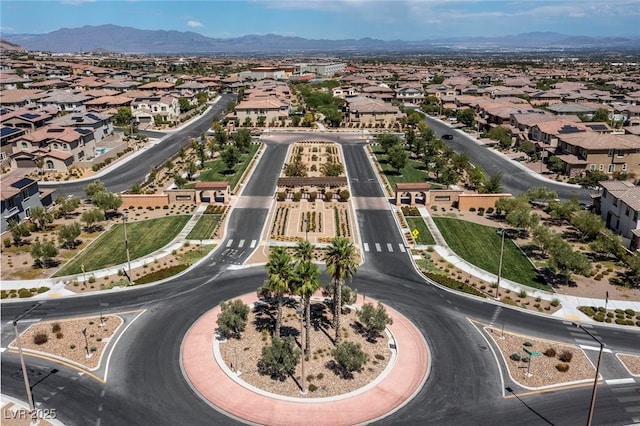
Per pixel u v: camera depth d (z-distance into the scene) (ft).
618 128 532.32
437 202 358.23
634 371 178.09
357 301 225.15
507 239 298.35
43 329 200.54
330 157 474.90
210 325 203.72
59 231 286.05
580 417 155.84
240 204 354.13
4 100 648.79
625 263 262.88
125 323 205.57
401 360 183.01
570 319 212.43
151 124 636.07
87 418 153.38
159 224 317.63
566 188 395.34
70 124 505.25
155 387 167.02
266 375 172.96
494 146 529.86
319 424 151.33
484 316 214.48
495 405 160.66
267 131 612.70
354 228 312.29
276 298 225.15
